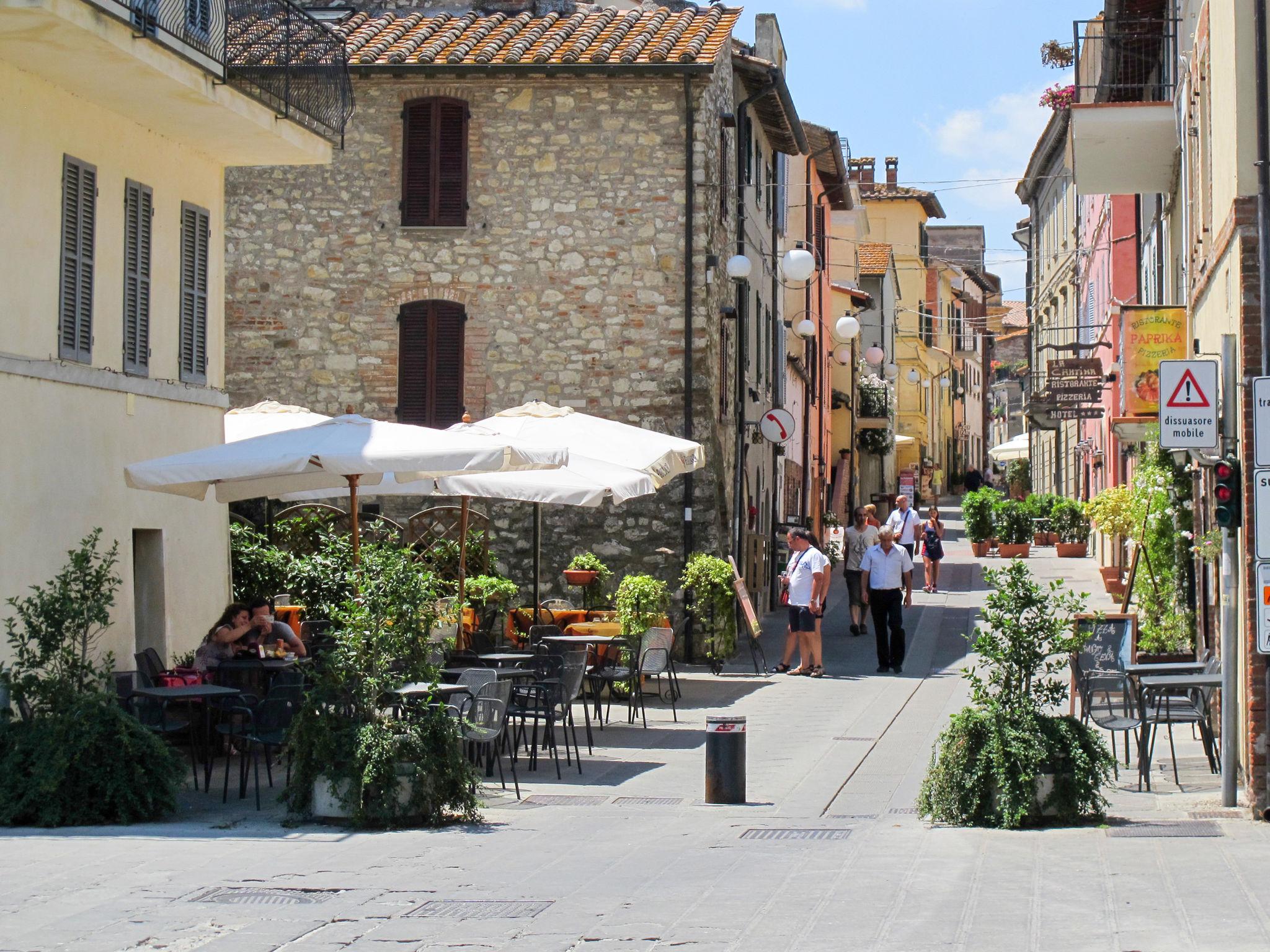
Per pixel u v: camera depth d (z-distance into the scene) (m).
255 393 23.55
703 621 22.23
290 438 14.19
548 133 23.25
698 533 22.62
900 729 16.28
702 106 23.23
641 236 23.05
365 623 11.08
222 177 17.38
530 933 7.61
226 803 11.84
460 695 12.47
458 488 17.22
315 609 18.33
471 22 24.94
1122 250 29.36
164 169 16.03
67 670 11.05
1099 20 19.34
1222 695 11.28
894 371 48.53
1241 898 8.11
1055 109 24.81
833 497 45.62
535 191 23.25
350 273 23.50
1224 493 11.05
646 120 23.12
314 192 23.61
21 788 10.71
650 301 22.97
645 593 19.03
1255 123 11.30
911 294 64.88
